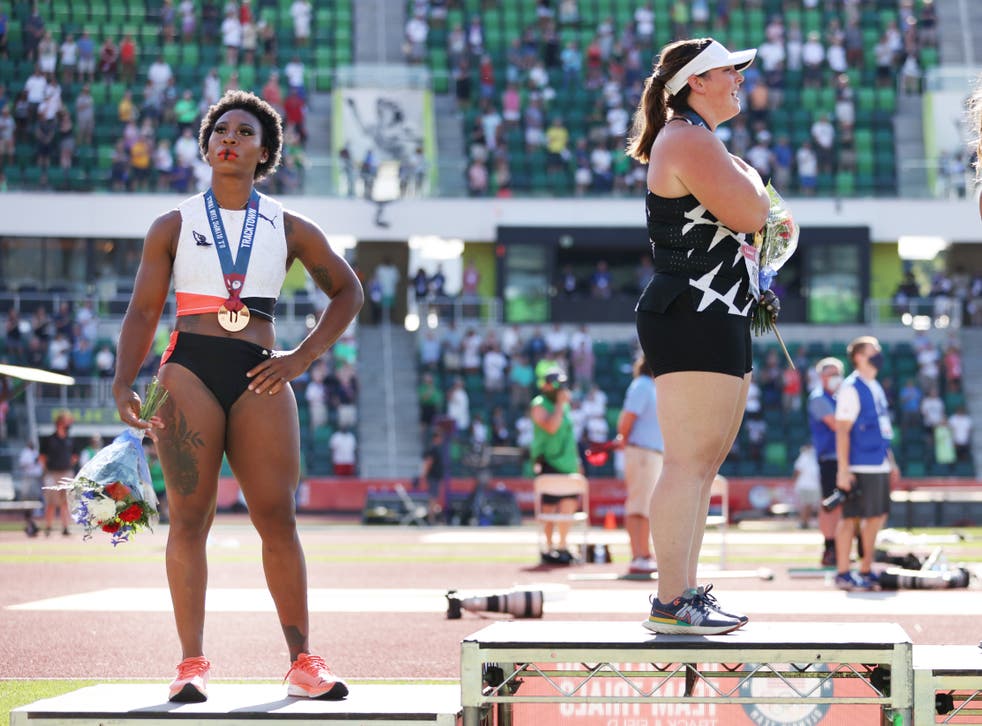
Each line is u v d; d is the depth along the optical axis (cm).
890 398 9394
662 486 1572
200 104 10612
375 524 7775
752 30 11412
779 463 9081
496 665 1588
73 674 2259
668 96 1658
